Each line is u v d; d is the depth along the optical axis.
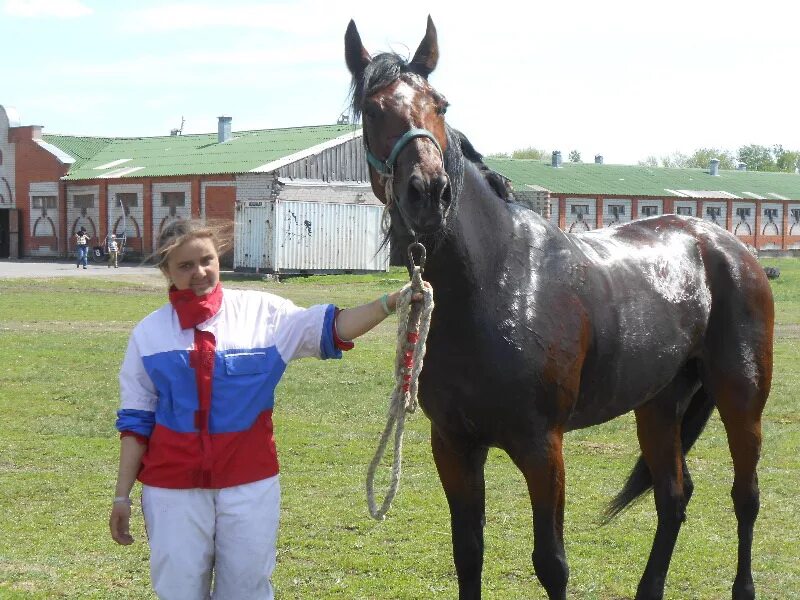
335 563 5.82
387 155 3.96
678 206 54.84
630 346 4.83
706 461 8.52
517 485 7.60
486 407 4.23
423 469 8.05
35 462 8.10
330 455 8.48
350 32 4.31
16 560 5.79
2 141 48.88
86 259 37.91
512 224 4.47
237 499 3.47
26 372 12.52
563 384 4.36
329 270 35.50
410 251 3.91
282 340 3.60
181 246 3.49
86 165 47.38
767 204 58.53
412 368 3.67
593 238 5.20
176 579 3.47
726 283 5.54
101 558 5.87
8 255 49.62
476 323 4.18
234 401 3.48
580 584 5.55
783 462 8.40
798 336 17.89
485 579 5.61
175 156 44.66
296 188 36.84
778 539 6.36
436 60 4.42
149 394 3.54
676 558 6.03
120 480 3.54
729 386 5.48
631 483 5.70
